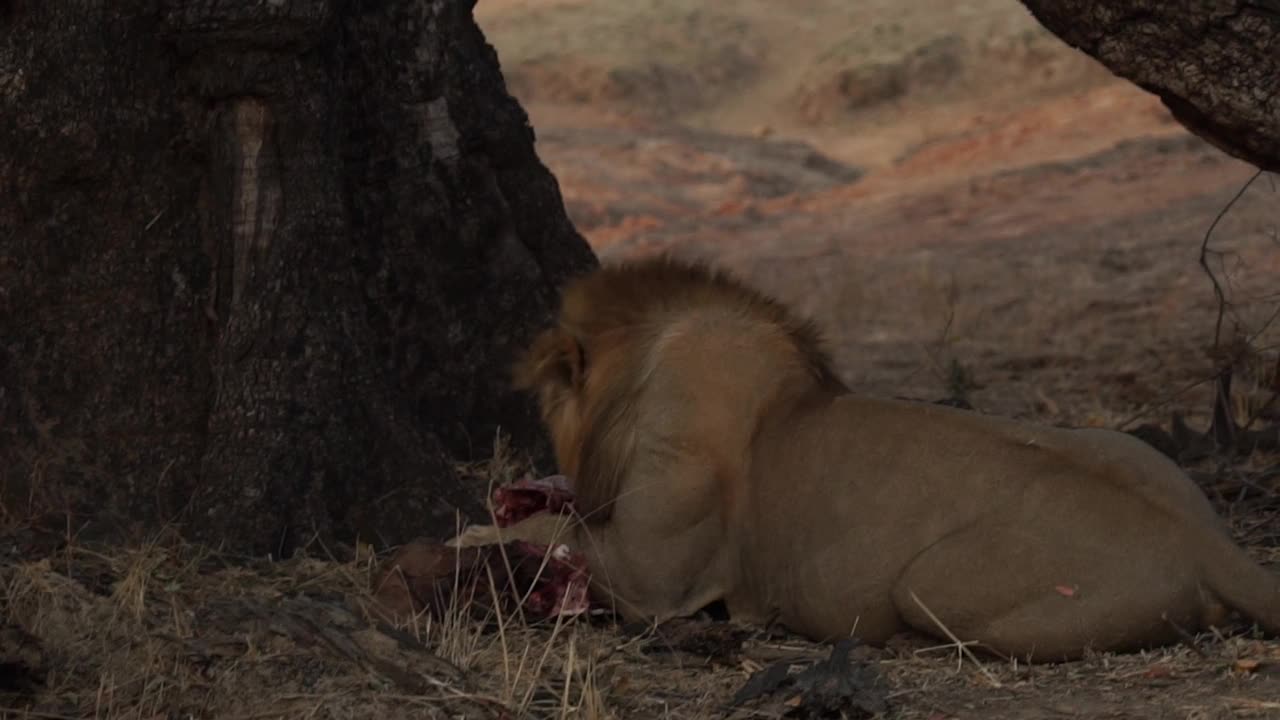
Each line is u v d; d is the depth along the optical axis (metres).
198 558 9.88
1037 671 8.48
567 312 10.46
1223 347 15.31
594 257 13.93
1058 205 40.66
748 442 9.66
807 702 7.97
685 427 9.69
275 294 10.79
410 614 9.23
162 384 10.88
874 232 40.88
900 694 8.20
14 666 7.88
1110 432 9.02
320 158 11.01
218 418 10.69
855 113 73.62
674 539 9.63
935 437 9.02
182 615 8.54
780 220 45.69
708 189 57.56
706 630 9.09
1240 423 15.38
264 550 10.39
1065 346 22.72
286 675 8.09
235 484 10.49
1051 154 50.22
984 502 8.73
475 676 8.39
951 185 46.50
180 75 10.93
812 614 9.17
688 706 8.20
